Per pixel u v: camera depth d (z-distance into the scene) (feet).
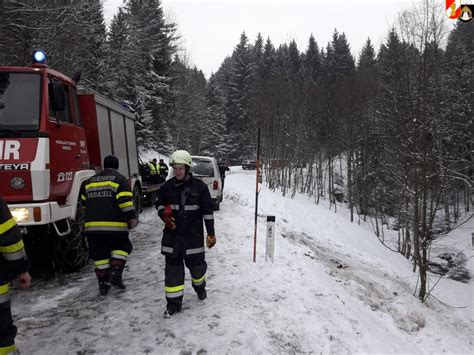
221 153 203.31
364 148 107.65
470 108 82.79
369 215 102.27
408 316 24.02
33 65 19.07
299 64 238.27
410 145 37.96
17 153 16.66
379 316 22.70
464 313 32.83
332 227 62.28
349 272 31.53
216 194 42.32
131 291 17.60
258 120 102.68
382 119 86.28
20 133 17.01
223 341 12.89
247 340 13.06
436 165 34.96
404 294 30.17
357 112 106.93
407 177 43.06
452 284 44.70
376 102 101.60
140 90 120.88
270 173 95.71
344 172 135.64
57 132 18.67
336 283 25.63
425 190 33.22
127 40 99.60
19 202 16.65
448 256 66.90
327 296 19.21
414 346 20.18
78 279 19.61
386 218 99.45
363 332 16.02
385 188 88.07
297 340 13.74
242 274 20.02
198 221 15.03
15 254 9.17
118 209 16.80
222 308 15.46
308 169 114.42
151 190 45.57
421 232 32.45
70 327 13.98
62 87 18.70
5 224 8.98
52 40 58.08
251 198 60.29
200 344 12.68
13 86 17.94
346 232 62.54
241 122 210.38
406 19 40.47
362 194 102.68
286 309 16.02
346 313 17.78
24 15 54.39
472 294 40.45
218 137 203.82
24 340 13.04
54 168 17.98
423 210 32.94
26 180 16.51
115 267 17.02
